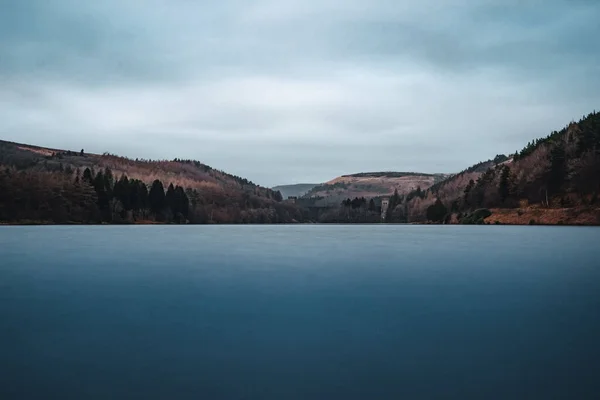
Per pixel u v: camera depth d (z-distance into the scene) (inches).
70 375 519.5
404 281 1187.3
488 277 1258.6
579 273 1341.0
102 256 1829.5
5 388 482.3
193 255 1886.1
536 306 874.1
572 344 629.6
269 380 506.0
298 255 1907.0
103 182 6619.1
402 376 518.0
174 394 470.0
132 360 568.4
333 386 490.9
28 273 1330.0
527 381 502.9
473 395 468.8
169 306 872.3
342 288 1075.3
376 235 3809.1
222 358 577.0
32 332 691.4
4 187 5310.0
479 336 671.1
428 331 698.2
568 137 6245.1
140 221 6771.7
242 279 1220.5
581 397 463.8
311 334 684.7
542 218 5482.3
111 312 823.7
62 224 5723.4
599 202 5221.5
